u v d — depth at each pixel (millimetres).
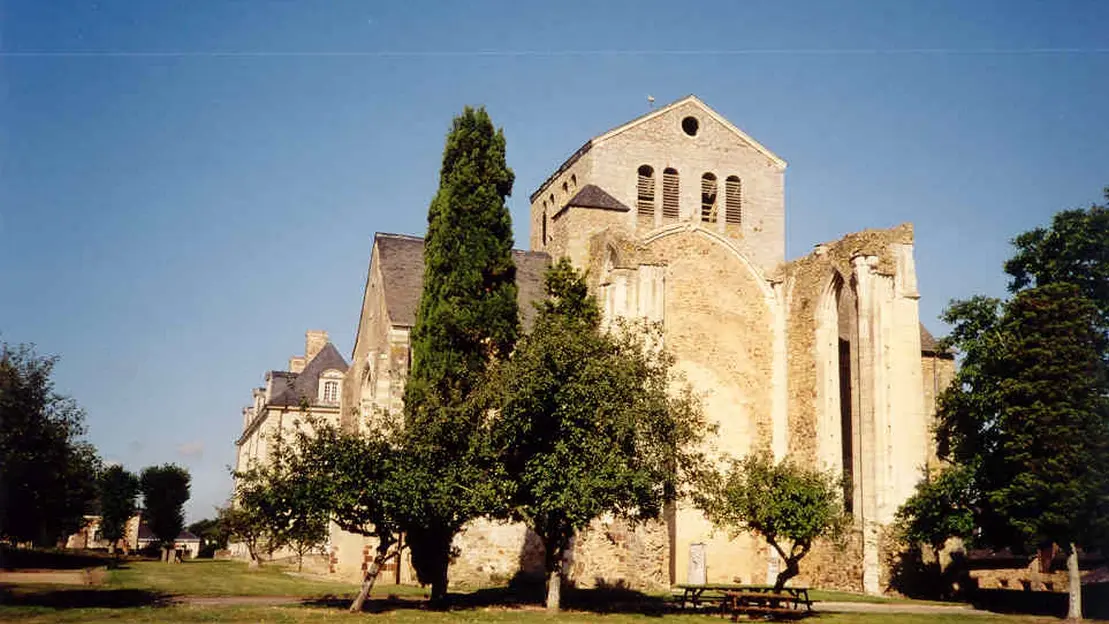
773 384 40156
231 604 23578
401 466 22453
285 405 56312
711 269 40438
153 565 41125
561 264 29875
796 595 24828
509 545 32250
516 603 25641
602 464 22766
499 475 23375
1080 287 28938
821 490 26844
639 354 25062
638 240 39250
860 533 33219
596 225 38344
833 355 37969
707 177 42406
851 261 35781
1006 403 27875
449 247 29453
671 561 36438
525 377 23281
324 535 24266
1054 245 30312
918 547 32375
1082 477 25641
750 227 42000
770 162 43062
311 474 22938
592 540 31609
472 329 28453
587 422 23281
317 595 26812
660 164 41562
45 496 27750
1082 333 27250
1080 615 25422
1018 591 29828
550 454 23297
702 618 23125
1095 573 37375
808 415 38250
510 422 23234
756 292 41000
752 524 26344
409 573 32750
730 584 37281
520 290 37656
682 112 42312
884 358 34281
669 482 24594
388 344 35031
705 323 39719
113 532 64688
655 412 23828
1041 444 26562
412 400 27156
